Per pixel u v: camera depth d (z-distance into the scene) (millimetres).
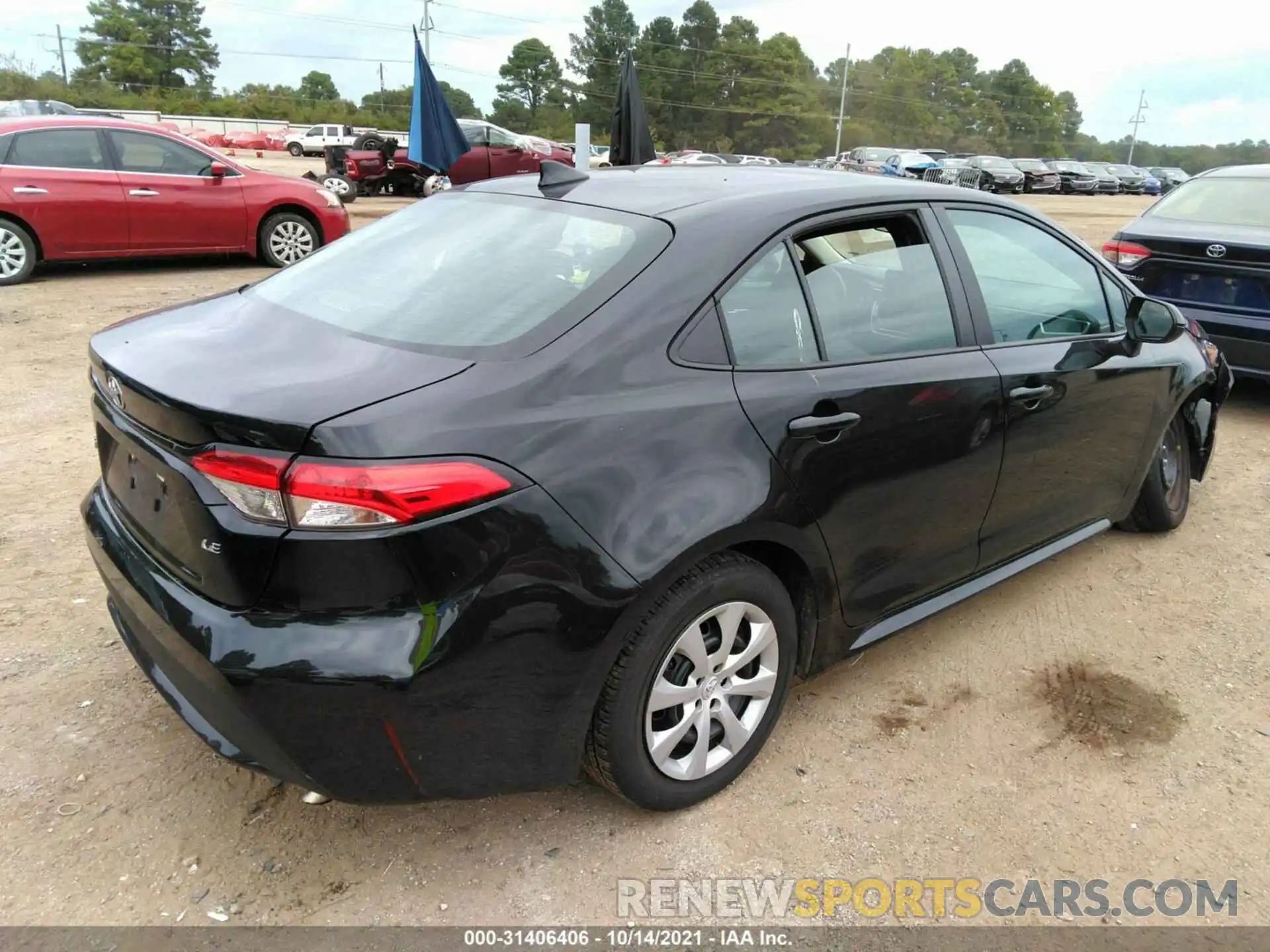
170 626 2043
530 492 1972
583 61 95875
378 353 2156
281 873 2277
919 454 2736
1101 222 21828
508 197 2900
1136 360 3582
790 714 2967
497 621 1954
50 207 9023
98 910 2141
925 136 104688
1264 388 7004
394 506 1834
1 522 4031
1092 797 2641
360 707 1900
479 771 2088
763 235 2502
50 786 2508
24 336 7156
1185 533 4422
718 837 2445
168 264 10758
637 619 2139
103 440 2531
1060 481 3375
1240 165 6641
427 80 11469
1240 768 2777
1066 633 3508
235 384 2004
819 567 2566
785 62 95812
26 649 3109
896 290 2816
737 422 2299
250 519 1887
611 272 2307
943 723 2951
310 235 10711
